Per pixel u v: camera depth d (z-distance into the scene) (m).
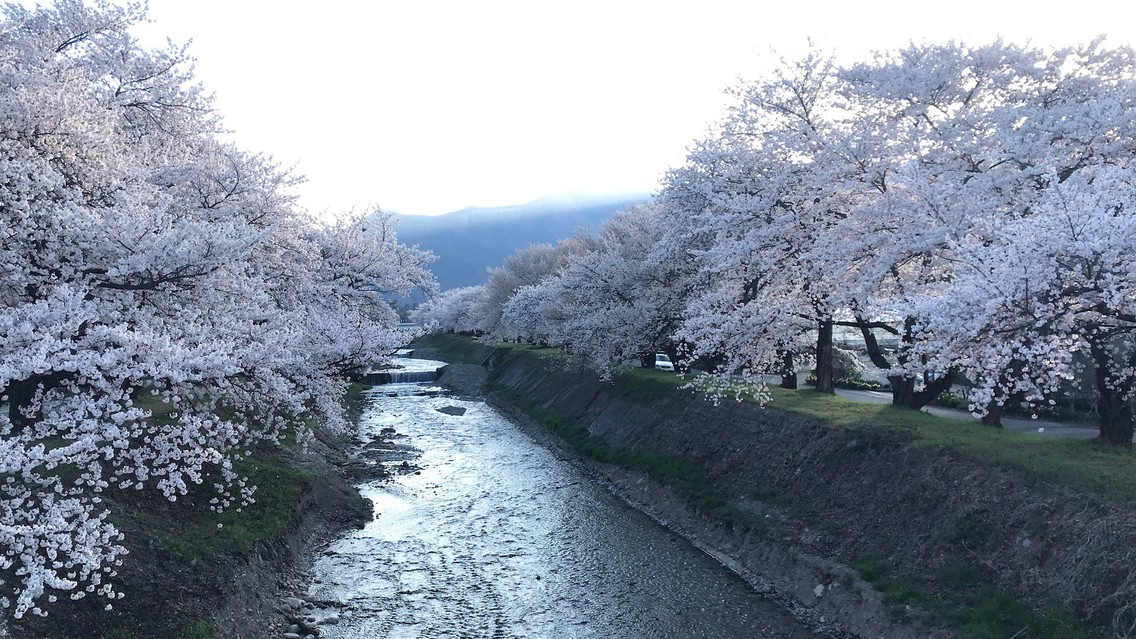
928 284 19.47
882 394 36.88
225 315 14.58
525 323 53.09
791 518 18.78
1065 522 13.19
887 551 15.85
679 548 20.34
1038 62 20.62
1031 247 12.50
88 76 18.00
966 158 19.59
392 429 39.91
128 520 14.60
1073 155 18.02
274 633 14.73
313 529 20.78
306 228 26.06
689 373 34.53
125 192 14.08
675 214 29.30
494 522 22.91
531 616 16.17
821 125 24.88
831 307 21.00
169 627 12.66
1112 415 16.61
